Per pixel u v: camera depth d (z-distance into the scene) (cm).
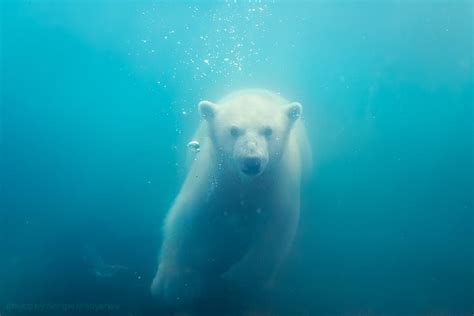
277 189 454
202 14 1094
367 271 515
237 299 439
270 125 439
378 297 453
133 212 721
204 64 959
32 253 584
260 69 968
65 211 740
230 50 973
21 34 1242
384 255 560
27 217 732
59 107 1272
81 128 1216
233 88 737
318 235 597
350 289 468
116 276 502
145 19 1173
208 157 475
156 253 562
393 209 712
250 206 467
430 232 646
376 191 755
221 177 452
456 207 746
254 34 1019
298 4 1010
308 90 995
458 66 1100
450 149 995
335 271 508
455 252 577
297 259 524
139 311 425
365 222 661
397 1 998
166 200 632
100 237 626
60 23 1215
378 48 1068
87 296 452
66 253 581
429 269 527
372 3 1002
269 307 429
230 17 1014
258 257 467
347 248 573
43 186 896
